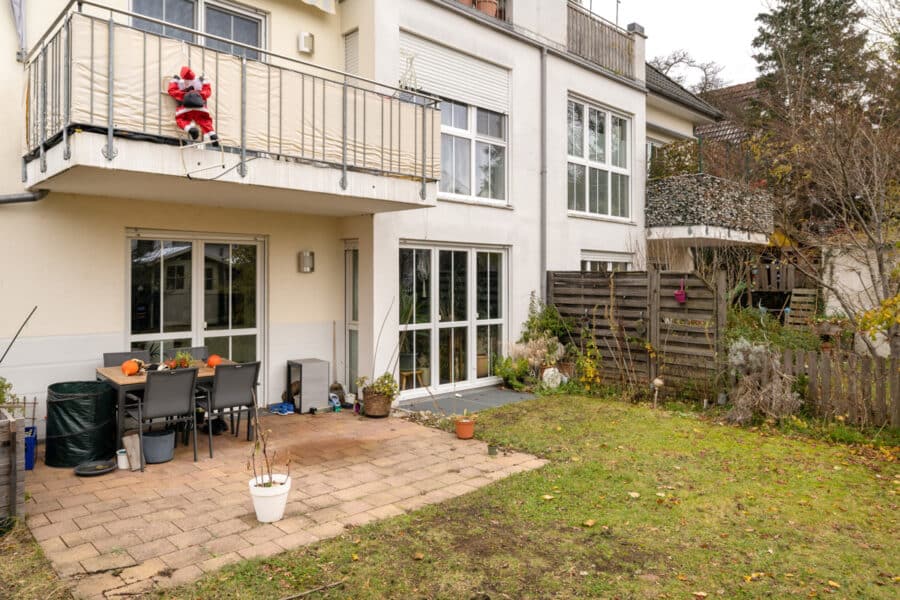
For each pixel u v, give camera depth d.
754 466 5.91
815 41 15.90
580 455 6.28
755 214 13.34
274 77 6.29
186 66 5.59
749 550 4.05
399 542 4.14
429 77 9.10
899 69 9.62
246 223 8.01
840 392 7.29
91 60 5.03
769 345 8.04
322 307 8.84
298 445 6.66
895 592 3.49
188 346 7.66
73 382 6.19
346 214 8.64
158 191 6.44
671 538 4.24
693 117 16.08
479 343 10.20
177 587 3.49
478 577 3.66
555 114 11.20
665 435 7.11
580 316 10.46
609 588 3.54
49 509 4.70
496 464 5.99
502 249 10.46
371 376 8.42
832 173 8.63
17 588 3.47
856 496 5.09
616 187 12.83
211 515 4.59
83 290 6.69
